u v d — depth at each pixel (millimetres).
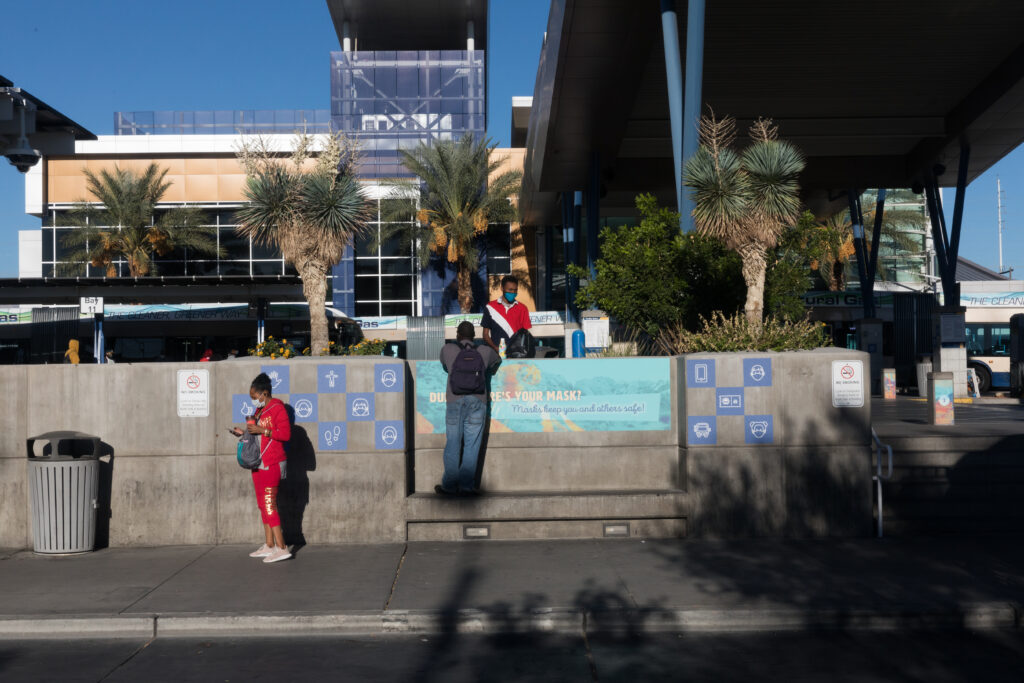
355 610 6840
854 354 9594
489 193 40656
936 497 9867
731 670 5762
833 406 9562
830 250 35781
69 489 8930
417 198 41219
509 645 6379
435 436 10086
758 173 12211
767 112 32406
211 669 5875
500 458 10117
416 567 8273
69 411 9445
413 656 6129
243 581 7805
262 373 9250
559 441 10117
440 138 45312
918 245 47875
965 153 32781
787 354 9602
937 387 12172
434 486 10055
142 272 40812
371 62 47031
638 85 26438
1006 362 30094
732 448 9531
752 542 9273
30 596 7348
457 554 8805
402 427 9477
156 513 9414
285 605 7008
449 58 47219
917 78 29828
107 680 5660
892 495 9852
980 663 5883
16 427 9422
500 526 9461
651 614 6742
